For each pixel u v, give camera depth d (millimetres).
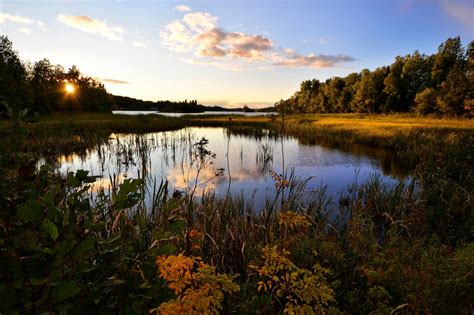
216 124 39250
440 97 41469
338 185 9945
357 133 24344
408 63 58500
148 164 12938
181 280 1558
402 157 15430
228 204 6242
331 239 4863
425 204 6516
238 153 16609
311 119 44281
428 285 2842
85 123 29047
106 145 17672
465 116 37656
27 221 1130
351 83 75250
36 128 18188
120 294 1515
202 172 11492
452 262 3324
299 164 13727
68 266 1191
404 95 60844
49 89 53906
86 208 1600
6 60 37469
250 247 4043
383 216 6578
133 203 1451
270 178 10586
